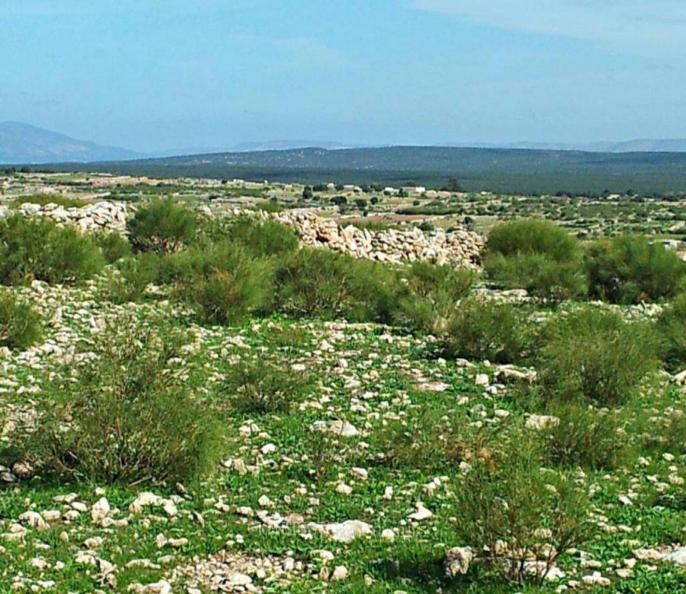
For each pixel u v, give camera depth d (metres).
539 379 14.89
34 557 8.29
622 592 8.01
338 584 8.13
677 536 9.32
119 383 11.48
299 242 31.27
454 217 102.75
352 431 12.46
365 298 21.78
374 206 118.19
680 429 12.70
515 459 10.44
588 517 9.22
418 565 8.55
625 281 26.86
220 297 19.73
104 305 21.05
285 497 10.16
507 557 8.35
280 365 15.65
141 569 8.23
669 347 17.70
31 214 28.45
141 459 10.36
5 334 16.17
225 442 11.10
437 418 12.35
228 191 135.25
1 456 10.73
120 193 110.12
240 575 8.21
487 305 18.16
